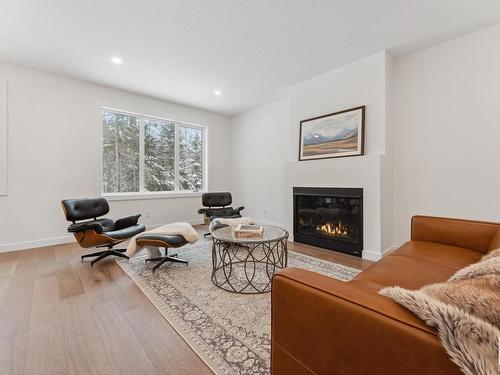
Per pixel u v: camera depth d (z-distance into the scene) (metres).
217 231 2.48
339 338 0.67
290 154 3.93
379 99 2.90
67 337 1.45
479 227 1.84
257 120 5.10
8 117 3.15
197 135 5.36
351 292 0.71
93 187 3.83
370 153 2.98
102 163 4.02
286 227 3.83
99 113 3.89
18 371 1.19
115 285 2.17
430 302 0.56
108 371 1.20
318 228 3.49
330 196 3.25
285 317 0.82
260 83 3.79
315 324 0.73
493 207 2.46
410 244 2.00
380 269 1.47
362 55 2.96
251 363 1.26
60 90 3.53
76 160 3.67
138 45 2.75
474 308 0.54
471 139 2.57
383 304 0.64
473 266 0.81
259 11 2.20
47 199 3.44
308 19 2.30
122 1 2.08
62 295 1.98
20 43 2.71
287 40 2.65
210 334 1.49
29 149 3.30
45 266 2.63
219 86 3.94
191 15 2.25
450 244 1.96
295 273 0.86
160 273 2.45
